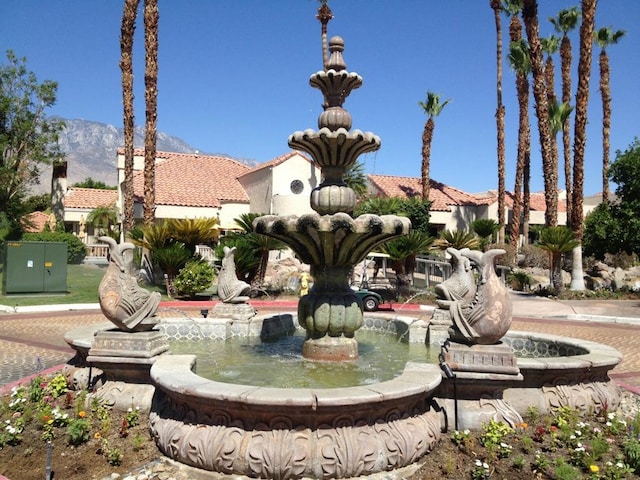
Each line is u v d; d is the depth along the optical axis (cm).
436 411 595
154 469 503
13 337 1242
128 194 2500
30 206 4100
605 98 4009
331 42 850
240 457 480
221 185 3559
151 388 652
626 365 1027
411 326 1023
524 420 622
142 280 2341
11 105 3984
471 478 494
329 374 736
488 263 624
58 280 2069
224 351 912
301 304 830
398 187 4297
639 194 2409
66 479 492
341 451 477
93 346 661
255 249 2061
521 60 3572
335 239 779
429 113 3875
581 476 489
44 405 637
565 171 3509
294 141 807
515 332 929
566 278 2703
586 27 2342
